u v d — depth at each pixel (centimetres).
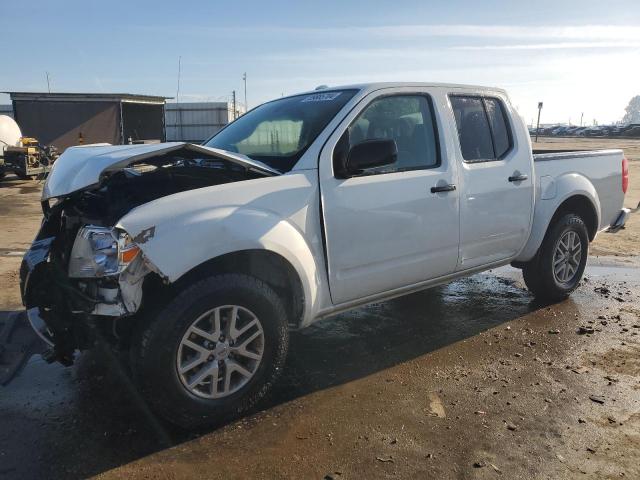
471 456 293
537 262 521
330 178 352
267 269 342
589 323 488
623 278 638
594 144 4453
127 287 288
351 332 470
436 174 404
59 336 322
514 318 502
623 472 280
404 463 287
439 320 497
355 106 376
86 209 355
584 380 379
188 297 299
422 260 405
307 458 291
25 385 372
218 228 301
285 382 378
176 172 369
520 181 466
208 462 288
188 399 305
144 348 293
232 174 365
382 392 363
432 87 423
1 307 516
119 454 295
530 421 327
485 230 445
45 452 296
